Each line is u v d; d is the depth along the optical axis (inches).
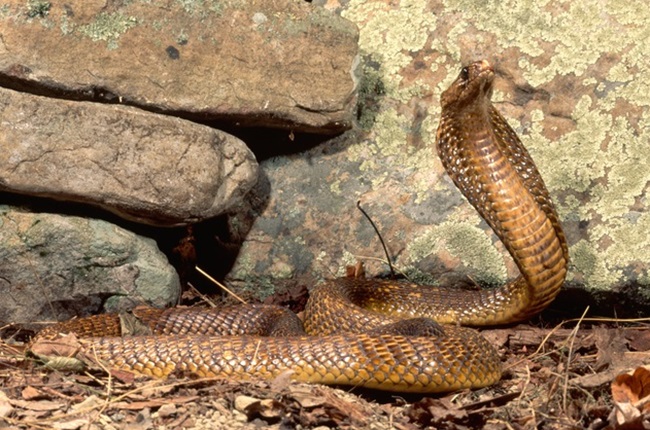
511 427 82.4
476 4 100.1
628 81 97.5
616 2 98.3
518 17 99.3
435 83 100.2
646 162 96.9
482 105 90.4
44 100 91.3
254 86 96.4
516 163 92.2
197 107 95.3
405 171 99.7
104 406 81.8
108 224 93.7
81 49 93.0
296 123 98.0
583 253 96.6
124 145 92.4
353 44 98.5
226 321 95.0
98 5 93.2
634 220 96.5
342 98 98.3
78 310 93.8
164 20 94.4
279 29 97.0
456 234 98.3
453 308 96.5
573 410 84.0
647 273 95.9
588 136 97.7
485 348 87.5
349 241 99.4
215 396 83.3
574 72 98.1
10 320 92.7
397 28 101.0
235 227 99.8
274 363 86.3
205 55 95.3
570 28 98.6
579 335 93.7
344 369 86.0
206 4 95.3
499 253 97.9
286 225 99.9
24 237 92.1
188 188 93.7
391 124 100.3
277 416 81.6
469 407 84.1
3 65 91.7
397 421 83.1
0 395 82.0
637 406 82.4
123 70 93.7
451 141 91.8
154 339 87.0
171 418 81.4
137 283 94.3
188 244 99.7
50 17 92.4
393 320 92.3
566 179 97.5
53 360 84.9
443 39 100.3
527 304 94.6
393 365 85.9
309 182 100.3
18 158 90.9
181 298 98.9
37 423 80.4
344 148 100.4
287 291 99.7
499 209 91.8
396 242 98.9
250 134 100.6
